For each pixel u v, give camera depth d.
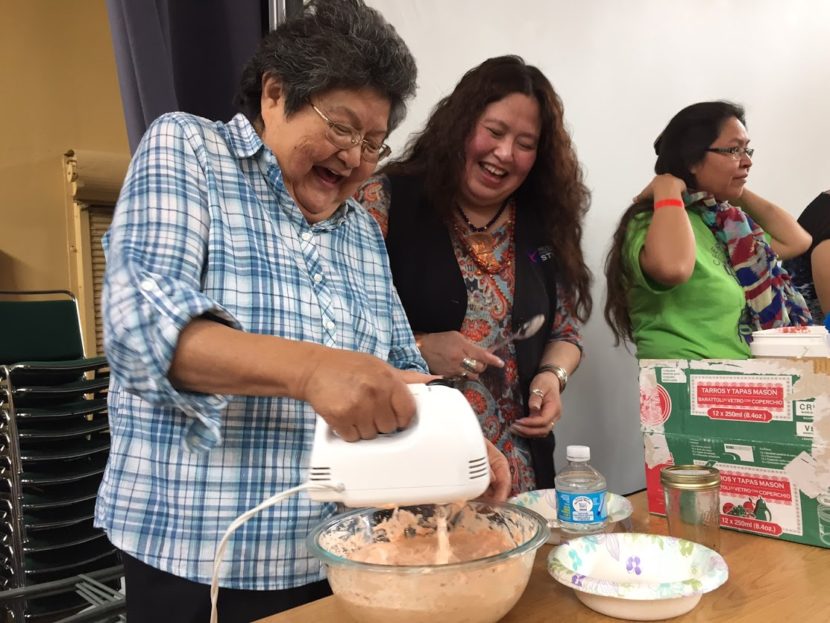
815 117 2.68
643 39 2.21
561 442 2.05
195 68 1.37
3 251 2.51
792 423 0.96
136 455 0.81
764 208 2.09
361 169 0.92
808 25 2.66
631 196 2.21
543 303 1.49
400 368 1.07
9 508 1.62
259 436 0.81
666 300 1.58
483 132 1.38
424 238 1.42
